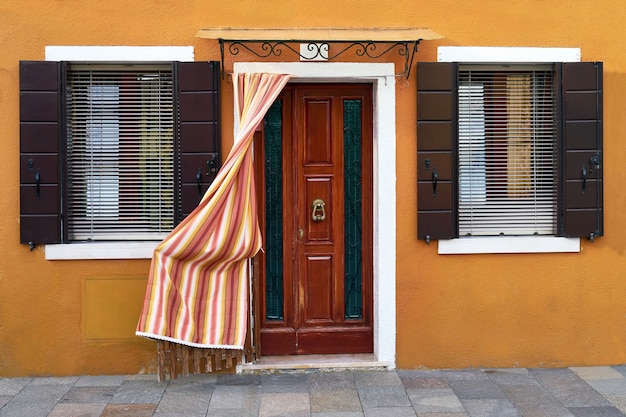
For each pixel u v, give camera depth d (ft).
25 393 16.74
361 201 18.89
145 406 15.92
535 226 18.72
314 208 18.80
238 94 17.25
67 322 17.88
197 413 15.53
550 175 18.66
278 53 17.85
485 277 18.47
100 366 18.01
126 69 17.85
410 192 18.26
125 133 17.92
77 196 17.90
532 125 18.60
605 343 18.72
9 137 17.58
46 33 17.51
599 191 18.34
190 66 17.46
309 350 18.94
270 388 17.07
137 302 17.94
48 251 17.62
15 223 17.67
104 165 17.93
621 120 18.57
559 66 18.26
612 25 18.49
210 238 16.83
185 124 17.49
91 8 17.54
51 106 17.33
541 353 18.65
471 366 18.54
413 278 18.34
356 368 18.38
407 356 18.43
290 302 18.97
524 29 18.29
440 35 18.11
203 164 17.51
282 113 18.72
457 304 18.44
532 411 15.66
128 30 17.62
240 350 17.70
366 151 18.80
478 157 18.52
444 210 18.06
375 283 18.63
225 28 17.42
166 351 17.07
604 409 15.78
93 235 17.97
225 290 17.37
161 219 18.03
